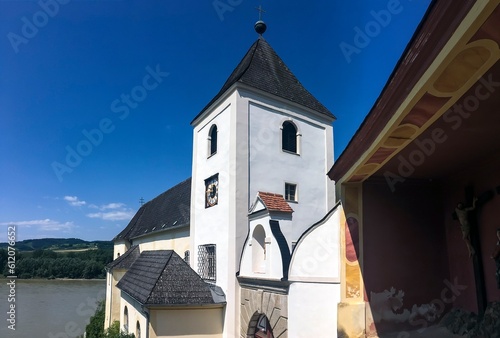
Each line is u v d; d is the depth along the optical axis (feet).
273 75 59.11
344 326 30.83
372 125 19.98
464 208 28.27
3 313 151.02
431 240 32.19
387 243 31.73
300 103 58.85
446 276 31.76
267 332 43.21
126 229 135.03
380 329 30.48
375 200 32.24
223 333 48.67
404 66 14.92
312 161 58.85
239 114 52.24
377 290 31.09
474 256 27.66
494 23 10.91
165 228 84.43
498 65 13.15
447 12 11.69
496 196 25.88
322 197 58.85
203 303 48.16
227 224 51.16
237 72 60.75
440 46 12.73
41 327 133.80
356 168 26.76
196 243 60.49
